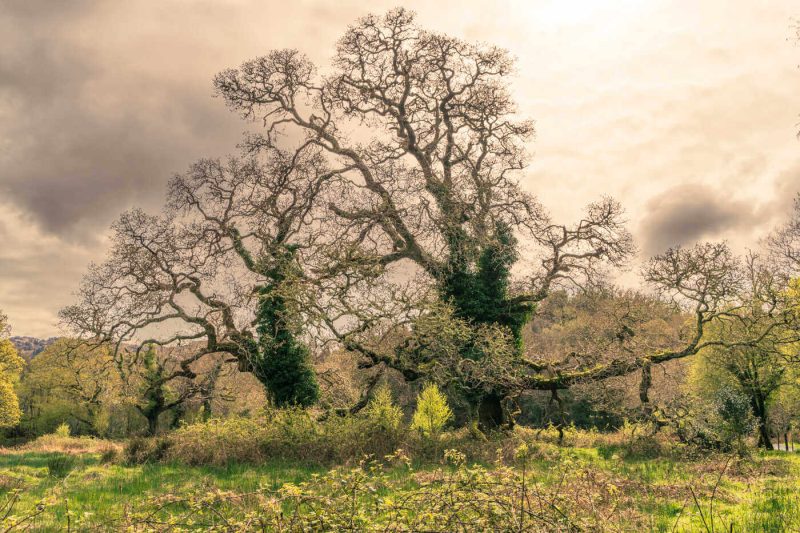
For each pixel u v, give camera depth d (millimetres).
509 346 27078
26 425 62188
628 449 21141
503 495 6637
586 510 7645
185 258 28594
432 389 29516
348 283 25125
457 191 28531
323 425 22625
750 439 23125
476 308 29031
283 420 22156
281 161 28641
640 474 15383
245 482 14961
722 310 29453
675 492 11719
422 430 22281
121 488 14531
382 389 30062
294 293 24469
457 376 26344
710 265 25078
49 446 34219
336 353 28328
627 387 28406
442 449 19797
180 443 20766
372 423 21453
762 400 34156
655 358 26594
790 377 33281
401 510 6578
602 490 9148
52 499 7387
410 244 29719
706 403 22875
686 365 38531
